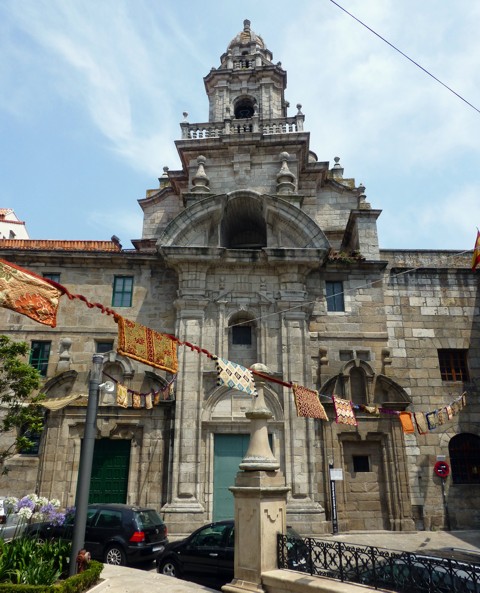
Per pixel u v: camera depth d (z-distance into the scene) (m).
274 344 20.19
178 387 19.17
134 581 10.10
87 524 13.18
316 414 13.20
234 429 18.91
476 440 19.89
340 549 7.65
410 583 6.70
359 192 26.28
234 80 29.62
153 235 26.81
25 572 8.84
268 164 24.73
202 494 17.98
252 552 8.36
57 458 18.48
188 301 20.41
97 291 21.58
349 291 21.55
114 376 19.98
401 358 20.86
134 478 18.48
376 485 18.78
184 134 26.03
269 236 21.89
